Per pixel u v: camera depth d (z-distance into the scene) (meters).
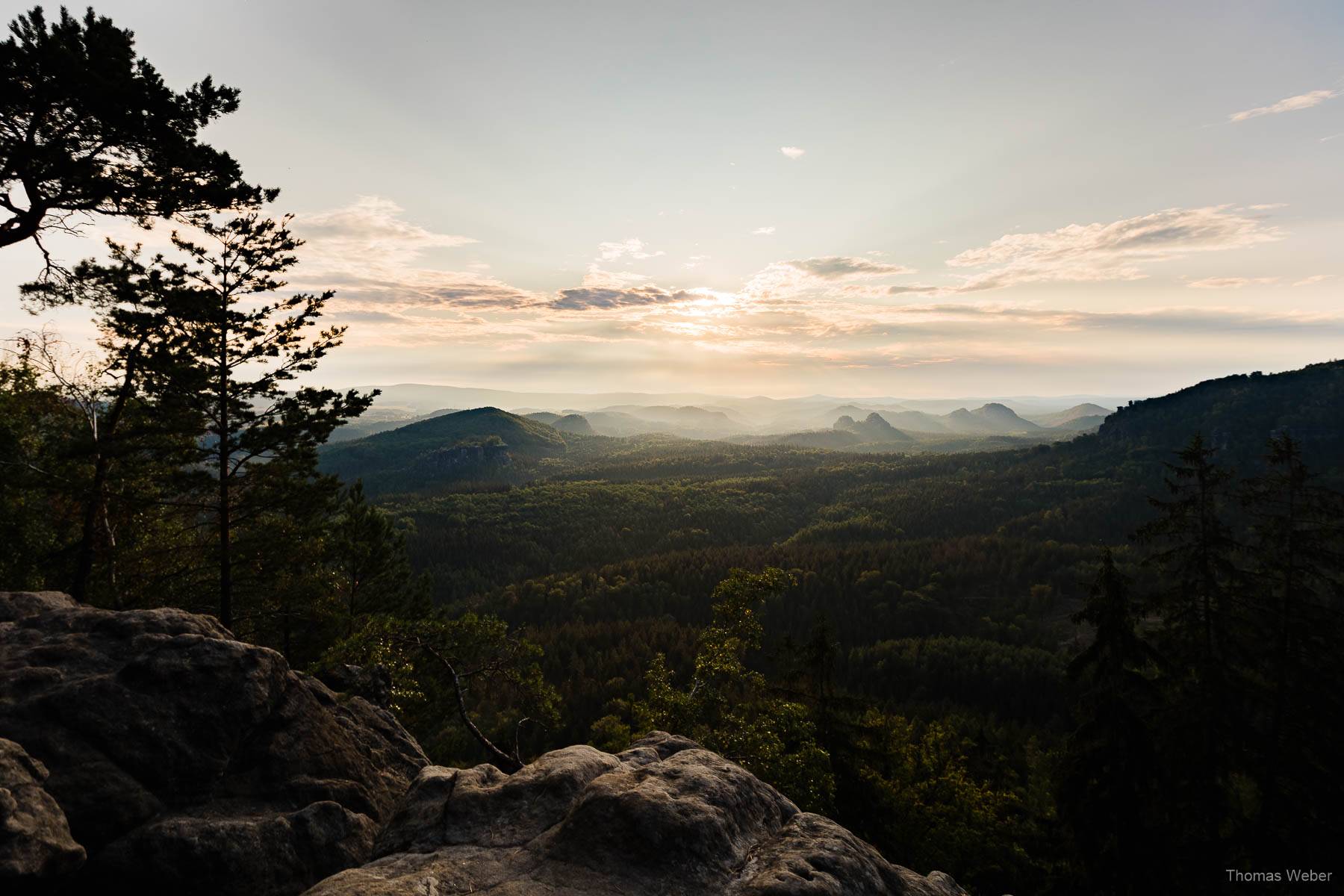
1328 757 17.69
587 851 7.39
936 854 27.56
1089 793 19.08
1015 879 27.30
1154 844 17.91
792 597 145.38
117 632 10.86
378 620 18.22
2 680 9.02
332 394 23.91
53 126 15.01
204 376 20.80
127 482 24.11
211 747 9.66
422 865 7.46
